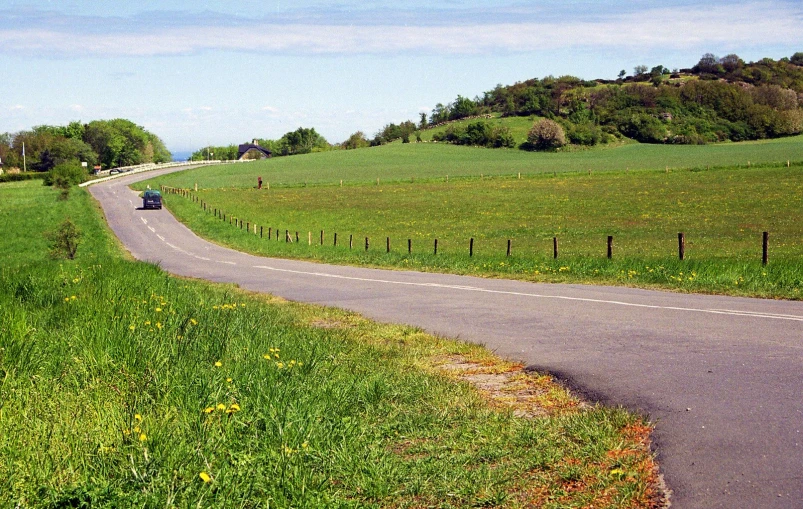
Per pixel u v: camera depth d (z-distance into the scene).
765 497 5.08
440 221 56.38
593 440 6.38
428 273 24.34
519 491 5.43
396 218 59.94
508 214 58.56
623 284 18.31
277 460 5.73
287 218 63.12
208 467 5.52
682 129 184.88
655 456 6.00
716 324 11.59
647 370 8.84
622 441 6.38
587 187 77.44
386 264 28.34
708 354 9.45
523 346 10.84
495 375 9.30
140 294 14.31
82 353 8.65
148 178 123.75
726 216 48.81
